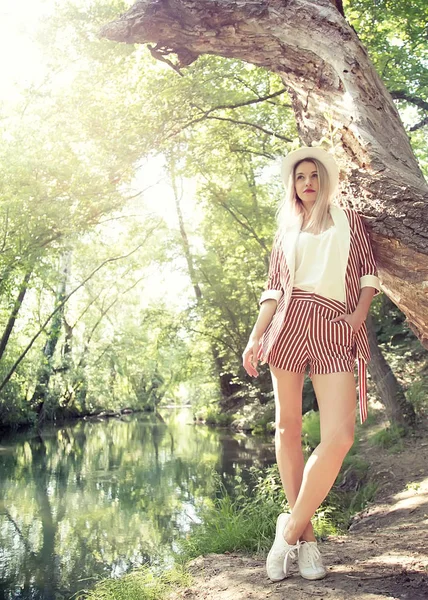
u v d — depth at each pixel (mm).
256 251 19516
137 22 3836
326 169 2891
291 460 2896
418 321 2951
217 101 10914
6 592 5637
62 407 32000
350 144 3244
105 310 31062
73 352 32125
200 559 4199
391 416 9344
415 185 2963
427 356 13008
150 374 41719
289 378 2822
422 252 2742
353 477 7996
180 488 10180
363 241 2783
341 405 2637
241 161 14828
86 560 6496
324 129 3502
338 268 2730
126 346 31812
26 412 26219
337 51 3428
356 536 4484
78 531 7684
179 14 3787
